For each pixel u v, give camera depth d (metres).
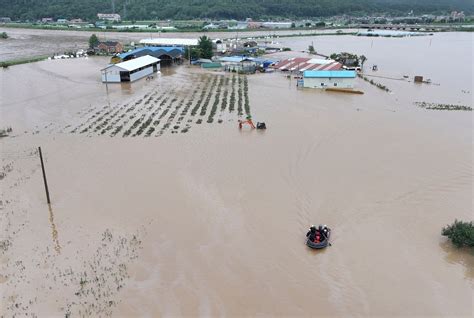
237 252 20.08
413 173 28.75
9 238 21.28
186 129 38.41
